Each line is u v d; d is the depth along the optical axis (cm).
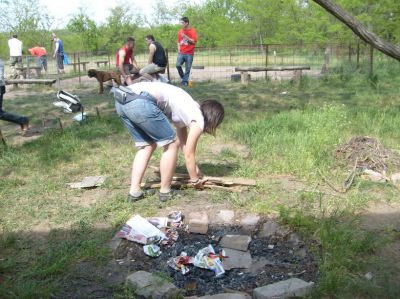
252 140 653
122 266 356
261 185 491
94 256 365
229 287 334
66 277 336
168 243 392
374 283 316
